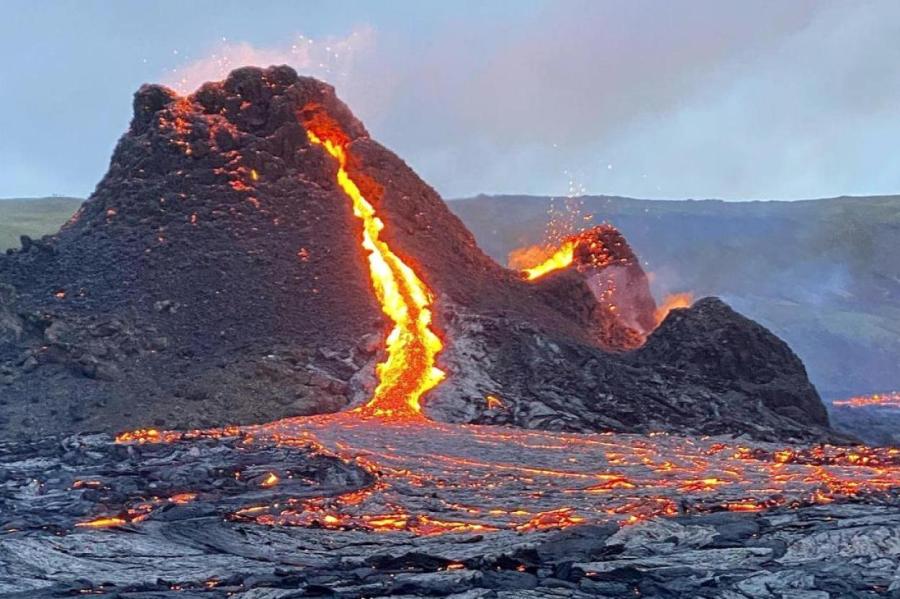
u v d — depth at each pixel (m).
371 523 43.22
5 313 91.25
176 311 94.44
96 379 84.69
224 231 104.25
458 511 46.81
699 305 100.62
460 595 28.69
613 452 66.00
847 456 65.25
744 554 32.41
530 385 87.38
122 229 105.25
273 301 96.38
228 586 31.03
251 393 83.25
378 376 87.81
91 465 57.00
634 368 93.19
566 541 34.94
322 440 68.50
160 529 40.00
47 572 33.47
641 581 29.80
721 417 85.12
